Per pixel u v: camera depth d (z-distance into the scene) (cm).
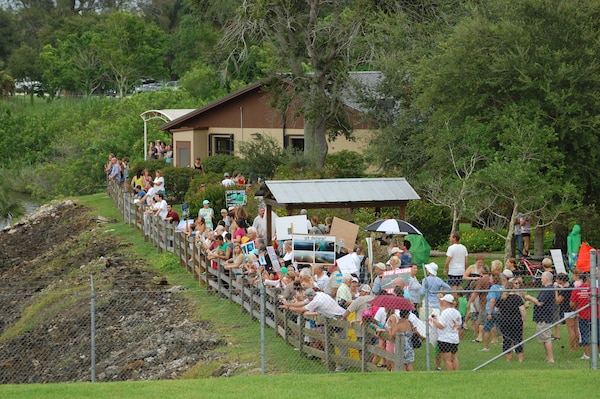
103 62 11906
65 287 3547
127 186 4866
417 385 1733
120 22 11712
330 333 2017
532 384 1741
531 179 2859
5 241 5344
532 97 3109
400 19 4325
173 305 2903
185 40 11475
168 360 2406
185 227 3534
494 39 3152
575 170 3097
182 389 1756
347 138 4884
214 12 5194
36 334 2984
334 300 2111
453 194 3067
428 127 3522
